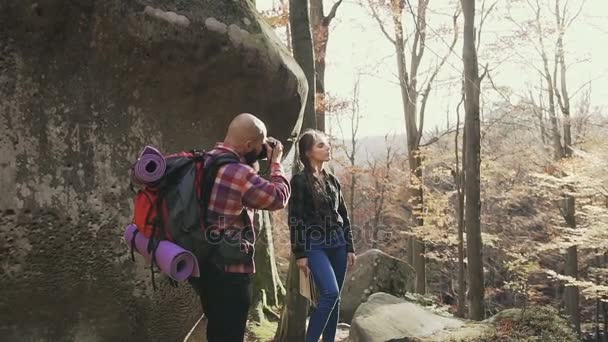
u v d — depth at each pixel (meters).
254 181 2.32
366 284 8.39
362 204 26.86
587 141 14.02
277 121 3.79
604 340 18.66
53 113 3.01
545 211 18.53
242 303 2.40
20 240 2.93
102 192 3.15
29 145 2.95
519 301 20.61
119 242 3.21
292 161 4.64
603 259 19.38
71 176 3.07
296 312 4.88
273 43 3.64
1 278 2.89
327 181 3.80
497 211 20.16
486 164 15.63
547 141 19.14
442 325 5.42
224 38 3.33
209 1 3.38
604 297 15.84
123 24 3.07
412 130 17.59
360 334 5.16
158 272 3.30
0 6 2.80
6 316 2.93
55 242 3.03
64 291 3.07
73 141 3.07
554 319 5.32
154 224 2.23
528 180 17.23
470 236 10.07
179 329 3.53
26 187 2.94
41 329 3.03
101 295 3.18
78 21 2.99
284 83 3.67
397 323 5.31
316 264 3.61
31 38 2.90
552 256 20.23
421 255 16.95
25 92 2.93
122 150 3.21
